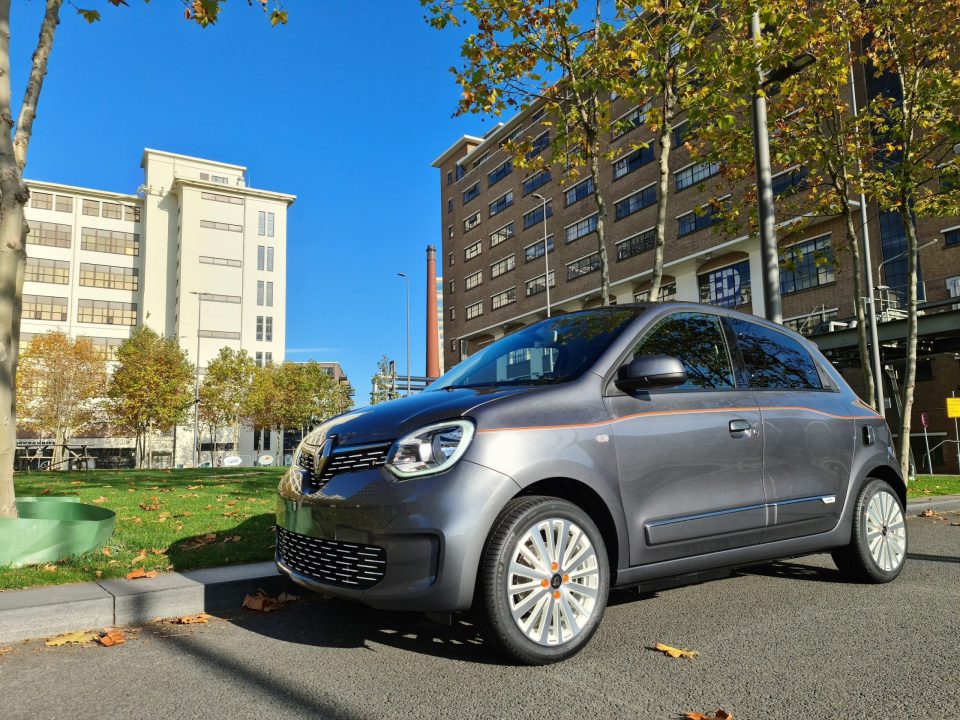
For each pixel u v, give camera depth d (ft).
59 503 16.69
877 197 43.60
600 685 8.75
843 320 89.45
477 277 173.47
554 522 9.78
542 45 28.91
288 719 7.78
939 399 85.87
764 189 30.19
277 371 164.66
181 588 12.34
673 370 10.50
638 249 120.98
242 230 208.54
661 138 29.32
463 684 8.82
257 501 24.29
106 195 202.90
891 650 10.06
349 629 11.40
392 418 10.21
